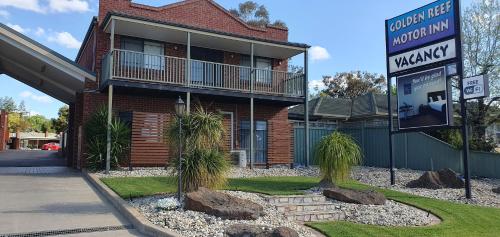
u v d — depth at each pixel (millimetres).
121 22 14680
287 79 18438
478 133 22781
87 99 15734
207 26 18375
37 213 7793
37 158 25125
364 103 26875
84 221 7262
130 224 7152
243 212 7301
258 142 19109
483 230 7535
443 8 11719
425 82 12250
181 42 17547
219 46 18125
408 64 12773
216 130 9391
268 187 11180
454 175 12617
